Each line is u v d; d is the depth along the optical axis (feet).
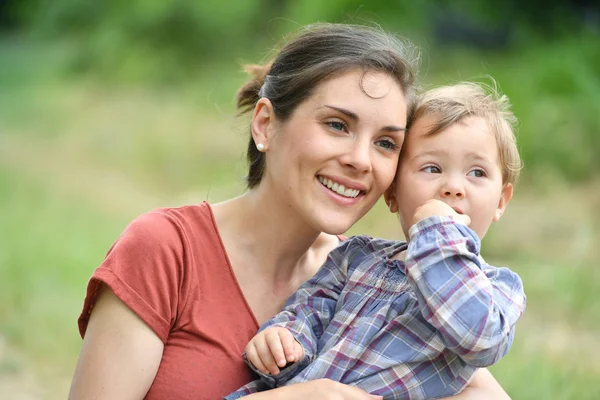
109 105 58.44
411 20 56.70
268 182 10.80
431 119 10.73
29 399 19.60
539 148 39.09
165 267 10.14
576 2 57.93
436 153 10.64
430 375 10.21
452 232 9.67
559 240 30.71
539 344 21.67
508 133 11.10
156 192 43.04
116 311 9.87
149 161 47.19
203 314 10.32
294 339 10.30
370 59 10.32
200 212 10.90
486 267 10.47
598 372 19.80
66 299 25.84
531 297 25.79
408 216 10.91
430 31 57.57
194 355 10.14
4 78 69.00
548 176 37.01
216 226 10.87
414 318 10.24
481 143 10.62
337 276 11.22
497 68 51.39
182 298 10.27
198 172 45.09
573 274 26.53
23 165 46.78
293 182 10.43
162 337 10.00
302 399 9.62
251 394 9.71
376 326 10.32
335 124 10.29
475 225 10.70
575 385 19.11
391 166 10.53
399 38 11.19
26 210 36.45
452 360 10.25
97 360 9.81
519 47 55.36
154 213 10.71
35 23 79.71
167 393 10.02
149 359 9.89
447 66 53.21
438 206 10.10
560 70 46.19
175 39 65.87
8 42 83.56
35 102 60.90
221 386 10.14
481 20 58.75
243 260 10.89
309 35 10.65
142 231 10.25
